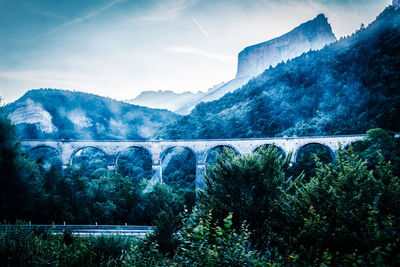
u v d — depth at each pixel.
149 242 10.22
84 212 46.53
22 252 8.80
